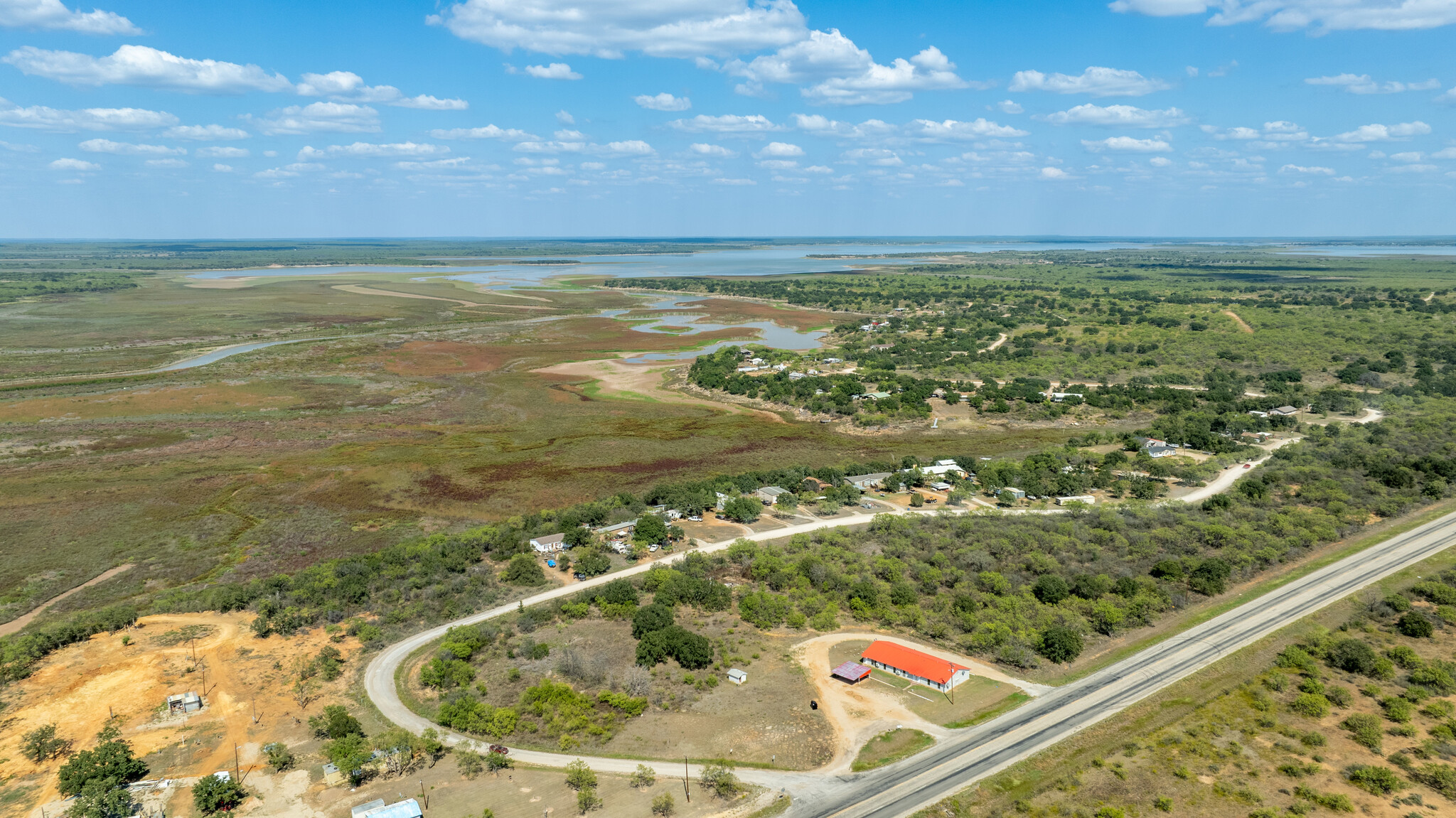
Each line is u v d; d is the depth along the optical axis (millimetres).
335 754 61500
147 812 56375
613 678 74812
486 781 60438
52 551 107812
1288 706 68375
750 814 56438
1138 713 67938
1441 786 57094
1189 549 101688
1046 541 104000
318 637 83625
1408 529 107375
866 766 61625
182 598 91562
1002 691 72062
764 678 75000
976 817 55750
